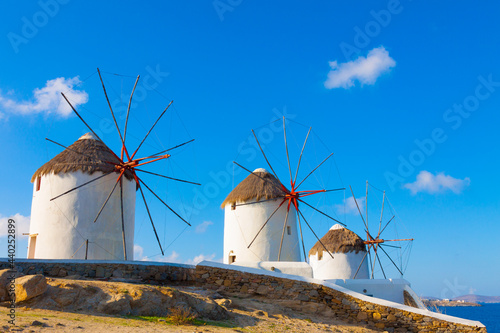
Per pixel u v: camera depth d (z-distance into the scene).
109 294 11.55
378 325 16.08
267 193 23.67
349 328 15.31
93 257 18.38
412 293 23.12
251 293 16.53
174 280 16.39
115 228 19.28
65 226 18.44
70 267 14.87
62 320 9.71
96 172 19.19
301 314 15.70
